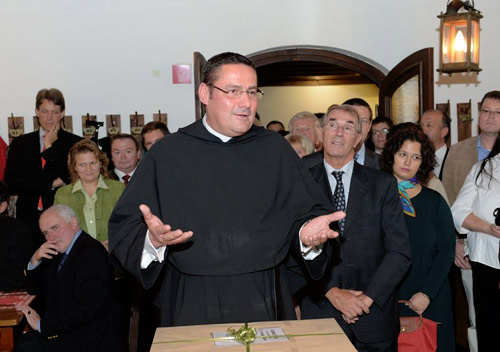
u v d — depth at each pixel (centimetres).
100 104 549
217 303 181
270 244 186
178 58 551
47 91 409
